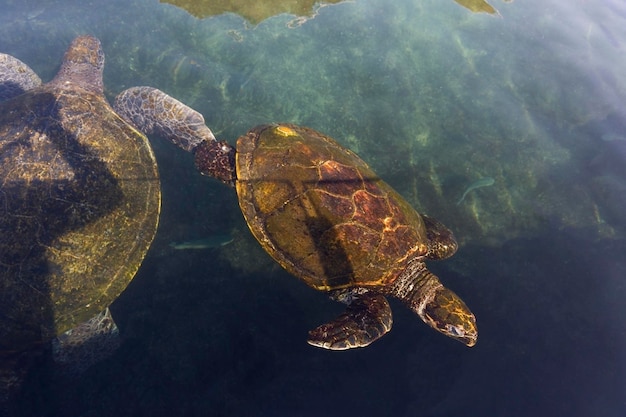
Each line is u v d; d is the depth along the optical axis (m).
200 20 2.15
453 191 1.86
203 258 1.69
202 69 2.02
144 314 1.57
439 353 1.52
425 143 1.95
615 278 1.65
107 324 1.47
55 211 1.38
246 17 2.18
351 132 1.94
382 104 2.00
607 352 1.51
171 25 2.15
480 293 1.64
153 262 1.67
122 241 1.46
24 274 1.31
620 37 2.27
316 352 1.51
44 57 2.04
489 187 1.87
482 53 2.16
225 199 1.81
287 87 2.00
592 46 2.21
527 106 2.03
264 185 1.46
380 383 1.46
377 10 2.28
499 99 2.04
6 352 1.32
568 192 1.84
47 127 1.49
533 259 1.71
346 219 1.38
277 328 1.56
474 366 1.49
